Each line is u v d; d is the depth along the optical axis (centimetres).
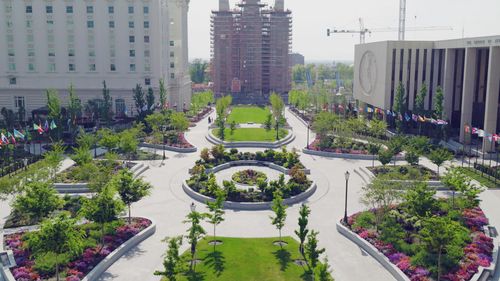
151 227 4675
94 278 3691
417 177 5547
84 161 6344
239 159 7588
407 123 10362
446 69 10162
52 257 3856
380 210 4609
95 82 12225
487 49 9769
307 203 5647
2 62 11981
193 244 3991
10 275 3616
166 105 11381
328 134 9406
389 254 4041
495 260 3944
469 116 8900
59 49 12025
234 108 17050
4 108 10775
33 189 4309
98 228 4500
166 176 6906
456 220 4750
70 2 11900
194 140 9950
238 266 3859
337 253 4216
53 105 8388
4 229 4569
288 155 7438
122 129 9875
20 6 11800
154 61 12262
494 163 7475
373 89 11925
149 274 3806
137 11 12081
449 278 3600
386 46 10888
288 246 4303
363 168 7081
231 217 5138
